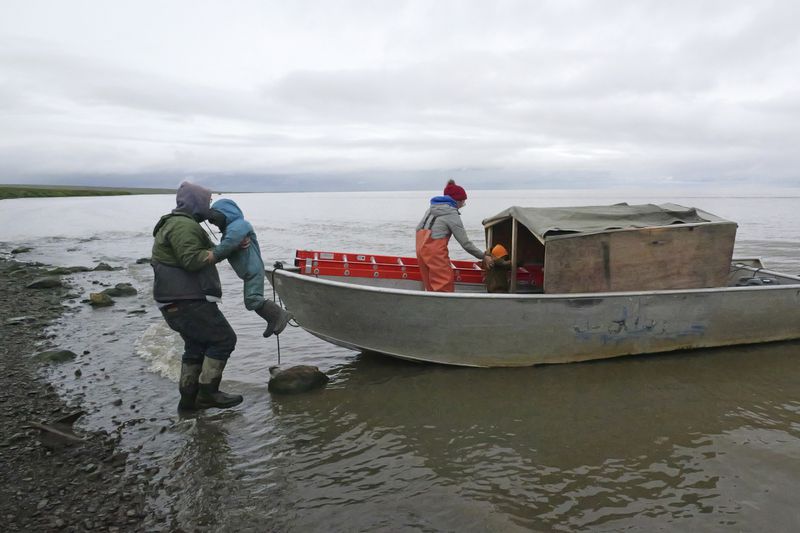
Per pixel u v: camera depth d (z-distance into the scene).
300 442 4.18
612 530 3.04
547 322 5.43
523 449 4.00
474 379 5.36
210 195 4.41
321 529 3.10
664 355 5.89
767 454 3.82
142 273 13.26
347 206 73.06
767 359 5.77
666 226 5.66
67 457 3.89
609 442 4.07
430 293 5.23
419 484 3.56
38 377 5.57
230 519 3.19
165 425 4.46
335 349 6.54
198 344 4.57
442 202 5.93
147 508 3.29
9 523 3.09
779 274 6.75
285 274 5.63
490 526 3.09
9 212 48.12
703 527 3.04
